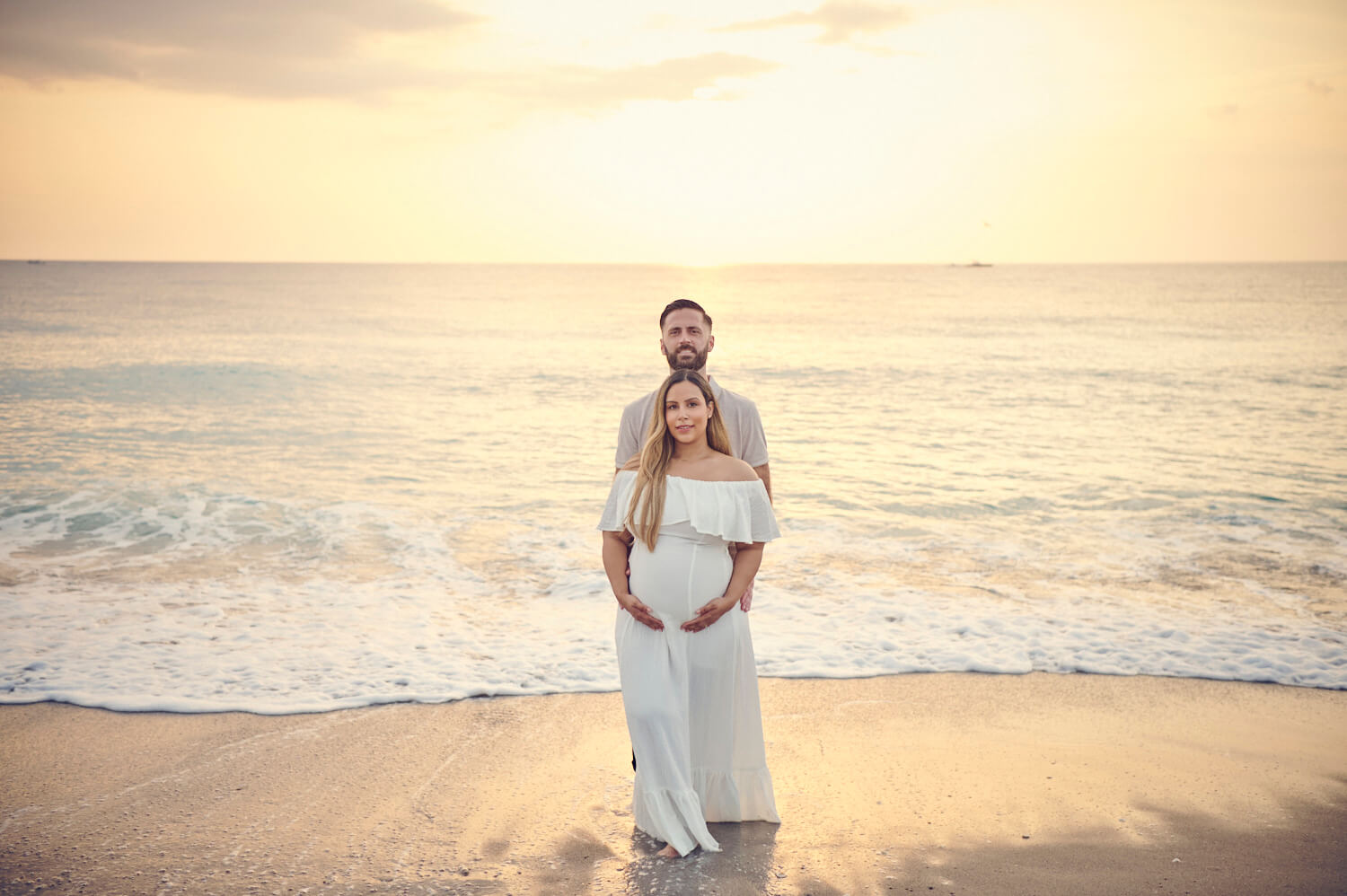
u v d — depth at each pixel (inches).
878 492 414.0
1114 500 395.2
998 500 397.1
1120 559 302.7
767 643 216.7
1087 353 1207.6
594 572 285.1
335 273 7500.0
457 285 4630.9
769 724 167.6
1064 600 255.3
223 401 690.2
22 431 542.0
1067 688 187.8
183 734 159.5
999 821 126.7
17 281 4411.9
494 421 624.7
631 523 120.0
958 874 111.1
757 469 135.5
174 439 526.3
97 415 610.2
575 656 207.0
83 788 136.9
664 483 119.5
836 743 157.8
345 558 299.0
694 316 130.1
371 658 203.3
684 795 116.2
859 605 250.1
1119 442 551.8
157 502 368.5
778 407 717.3
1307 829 124.2
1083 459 497.0
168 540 318.3
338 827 124.3
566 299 3164.4
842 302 3102.9
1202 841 120.4
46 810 129.2
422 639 218.7
